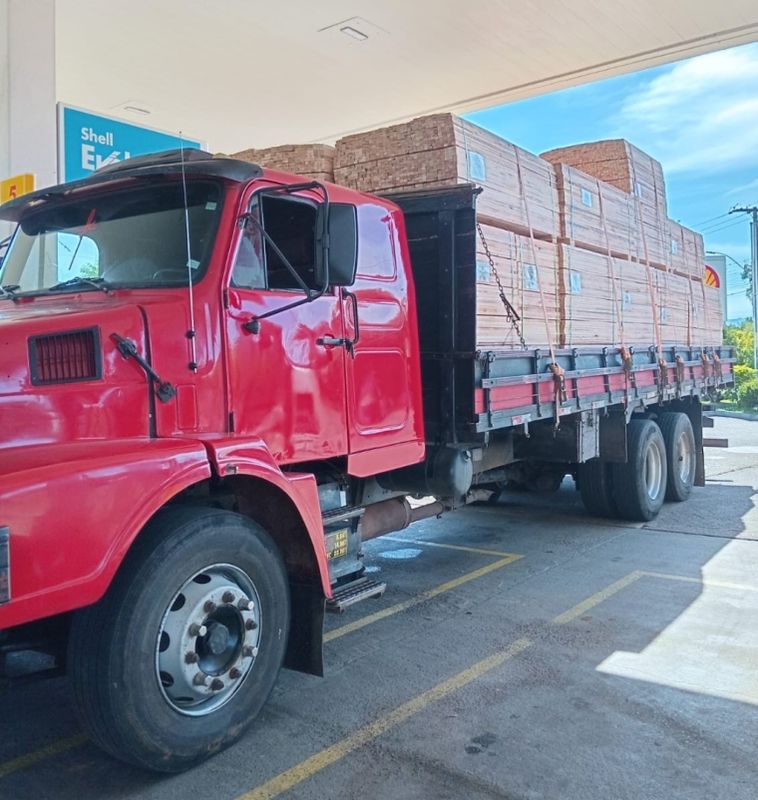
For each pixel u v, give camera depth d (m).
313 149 5.59
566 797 3.14
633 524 8.21
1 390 2.98
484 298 5.31
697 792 3.16
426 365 5.36
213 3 9.41
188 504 3.61
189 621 3.26
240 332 3.77
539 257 6.16
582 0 9.39
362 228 4.64
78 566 2.82
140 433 3.36
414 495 5.59
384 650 4.75
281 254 3.80
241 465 3.45
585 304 6.88
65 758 3.53
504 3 9.62
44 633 3.31
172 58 11.14
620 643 4.79
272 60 11.26
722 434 18.25
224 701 3.43
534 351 5.85
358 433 4.50
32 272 4.29
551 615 5.33
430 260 5.33
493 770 3.35
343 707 3.98
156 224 3.93
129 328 3.36
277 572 3.67
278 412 3.96
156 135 7.94
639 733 3.65
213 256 3.72
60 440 3.11
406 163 5.33
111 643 3.00
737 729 3.68
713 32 10.50
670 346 8.88
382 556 7.04
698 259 10.38
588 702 3.98
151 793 3.21
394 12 9.70
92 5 9.43
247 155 5.83
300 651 3.94
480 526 8.23
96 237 4.08
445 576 6.36
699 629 5.00
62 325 3.19
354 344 4.49
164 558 3.14
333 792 3.20
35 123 7.35
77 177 7.36
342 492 4.63
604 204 7.38
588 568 6.51
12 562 2.67
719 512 8.80
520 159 5.95
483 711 3.90
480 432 5.21
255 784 3.27
